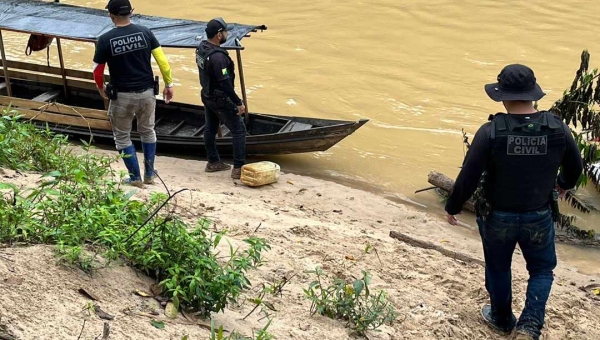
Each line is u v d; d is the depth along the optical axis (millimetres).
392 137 12555
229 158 11359
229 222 7172
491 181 5082
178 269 4438
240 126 10102
